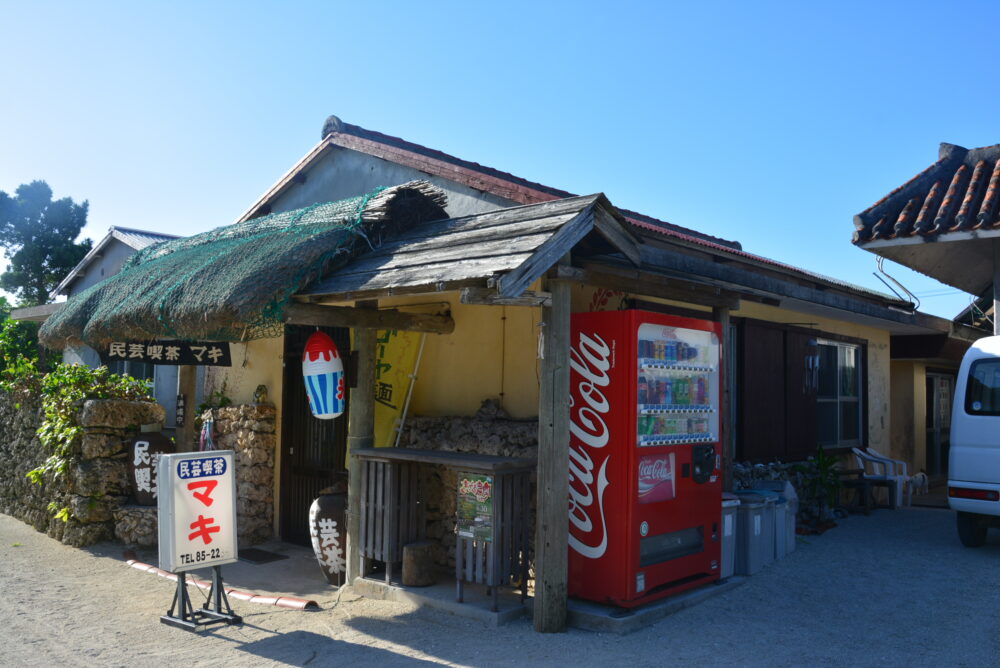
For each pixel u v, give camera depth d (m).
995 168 7.91
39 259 29.69
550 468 5.20
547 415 5.23
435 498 6.99
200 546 5.73
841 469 10.32
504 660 4.77
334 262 6.23
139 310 6.50
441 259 5.40
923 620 5.30
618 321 5.49
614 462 5.43
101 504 8.70
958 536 7.95
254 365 9.46
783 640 4.98
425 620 5.67
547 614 5.21
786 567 6.75
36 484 9.80
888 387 11.86
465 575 5.68
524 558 5.73
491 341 6.91
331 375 6.50
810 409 9.67
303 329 8.73
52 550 8.41
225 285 5.76
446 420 6.88
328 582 6.99
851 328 10.84
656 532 5.55
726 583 6.22
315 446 8.55
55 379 9.54
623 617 5.22
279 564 7.77
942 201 7.85
